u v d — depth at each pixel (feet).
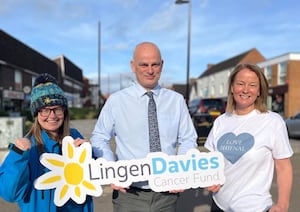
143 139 8.57
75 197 7.47
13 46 110.73
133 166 8.00
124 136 8.65
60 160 7.30
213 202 8.77
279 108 103.50
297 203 15.65
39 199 7.06
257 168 7.75
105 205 15.35
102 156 8.38
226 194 8.09
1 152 20.34
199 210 14.75
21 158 6.39
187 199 14.80
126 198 8.64
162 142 8.63
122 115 8.65
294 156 27.12
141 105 8.66
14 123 24.54
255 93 8.00
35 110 7.25
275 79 107.34
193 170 8.18
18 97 112.27
